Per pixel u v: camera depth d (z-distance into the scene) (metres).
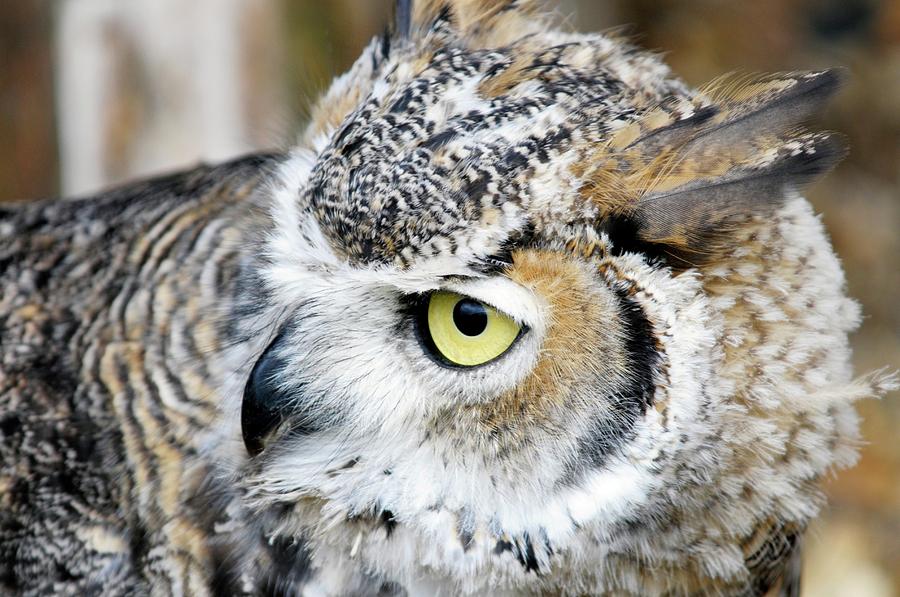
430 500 1.77
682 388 1.75
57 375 1.80
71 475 1.79
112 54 1.93
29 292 1.81
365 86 1.79
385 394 1.77
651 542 1.77
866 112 2.53
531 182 1.74
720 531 1.77
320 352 1.77
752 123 1.76
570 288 1.74
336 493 1.78
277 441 1.78
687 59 2.58
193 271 1.79
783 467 1.77
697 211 1.75
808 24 2.66
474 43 1.78
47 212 1.83
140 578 1.78
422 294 1.75
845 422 1.78
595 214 1.74
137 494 1.78
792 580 1.81
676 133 1.75
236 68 1.92
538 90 1.75
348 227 1.75
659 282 1.75
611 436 1.75
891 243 2.42
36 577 1.79
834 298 1.77
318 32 1.94
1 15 2.05
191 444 1.78
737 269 1.75
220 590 1.78
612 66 1.77
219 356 1.78
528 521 1.77
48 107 2.07
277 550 1.79
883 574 2.05
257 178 1.81
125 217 1.82
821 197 2.47
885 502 2.12
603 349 1.75
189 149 1.93
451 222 1.74
